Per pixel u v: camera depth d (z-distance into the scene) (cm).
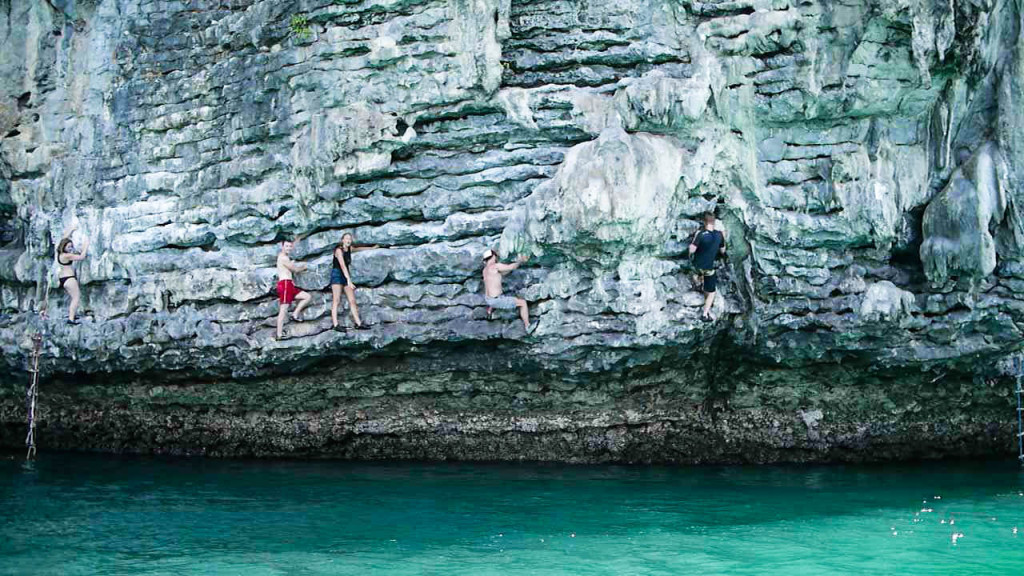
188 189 1509
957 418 1486
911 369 1410
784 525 1057
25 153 1623
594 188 1261
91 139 1590
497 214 1345
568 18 1349
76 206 1588
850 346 1366
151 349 1514
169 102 1527
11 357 1617
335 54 1378
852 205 1334
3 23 1639
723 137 1342
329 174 1380
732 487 1276
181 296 1502
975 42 1290
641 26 1339
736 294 1384
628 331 1320
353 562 912
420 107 1354
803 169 1348
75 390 1645
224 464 1494
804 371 1433
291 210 1428
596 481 1319
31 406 1659
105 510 1159
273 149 1444
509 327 1346
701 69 1320
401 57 1348
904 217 1366
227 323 1473
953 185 1336
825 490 1253
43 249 1600
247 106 1454
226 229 1469
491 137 1352
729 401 1469
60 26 1627
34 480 1364
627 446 1459
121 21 1579
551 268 1340
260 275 1450
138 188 1545
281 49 1424
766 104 1322
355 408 1507
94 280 1555
